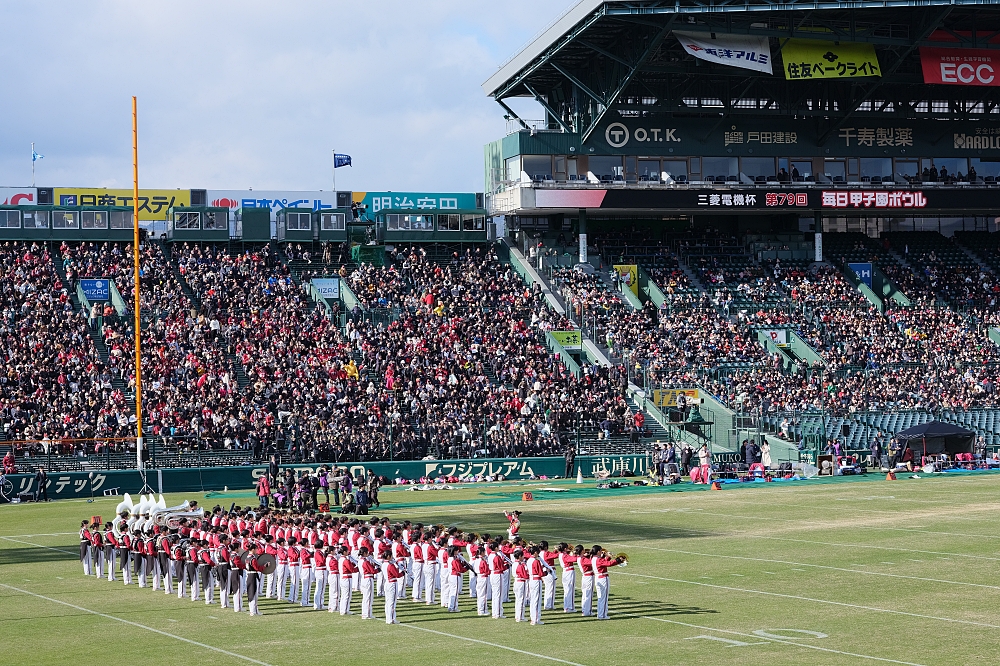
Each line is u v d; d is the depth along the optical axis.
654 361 88.75
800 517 55.22
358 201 107.94
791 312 98.38
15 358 75.44
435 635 29.75
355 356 84.56
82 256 91.81
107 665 26.50
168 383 77.19
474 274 98.31
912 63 101.38
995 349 96.31
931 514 55.41
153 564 37.97
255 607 32.97
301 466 71.12
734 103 104.50
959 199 107.12
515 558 31.64
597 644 28.31
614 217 108.94
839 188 105.00
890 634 29.16
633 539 48.22
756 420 82.50
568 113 104.62
